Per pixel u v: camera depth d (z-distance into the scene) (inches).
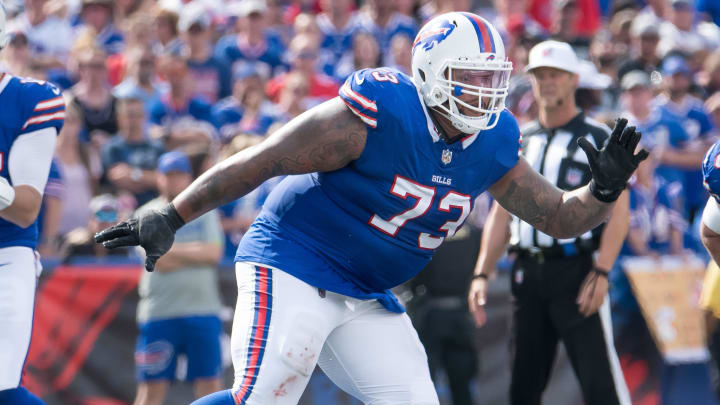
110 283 778.2
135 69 1008.9
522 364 636.7
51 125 463.8
